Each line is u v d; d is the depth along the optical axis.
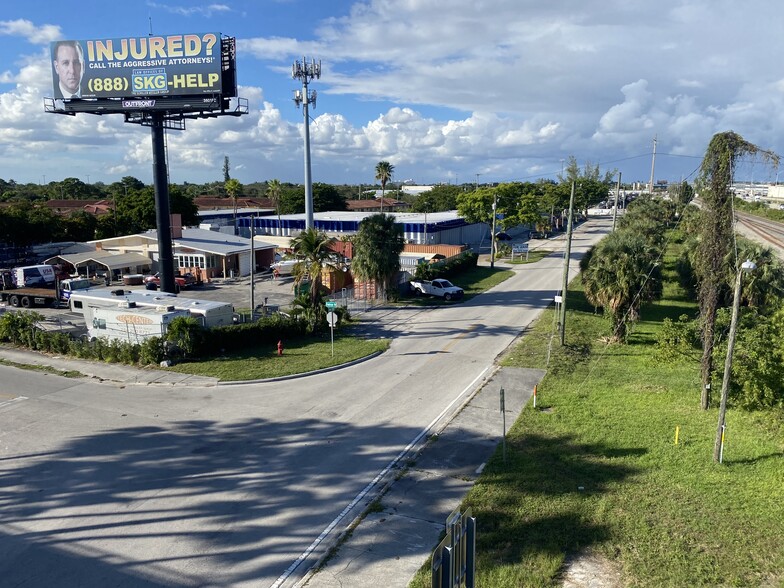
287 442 17.73
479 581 10.55
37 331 29.50
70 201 113.06
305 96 53.97
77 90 38.59
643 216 63.03
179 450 17.16
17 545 12.36
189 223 77.75
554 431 17.91
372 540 12.38
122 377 24.52
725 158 18.73
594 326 34.06
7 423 19.30
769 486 14.16
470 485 14.79
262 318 31.09
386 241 41.16
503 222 83.19
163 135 39.03
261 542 12.44
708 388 19.72
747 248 31.05
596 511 13.07
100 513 13.66
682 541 11.94
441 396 21.98
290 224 78.12
